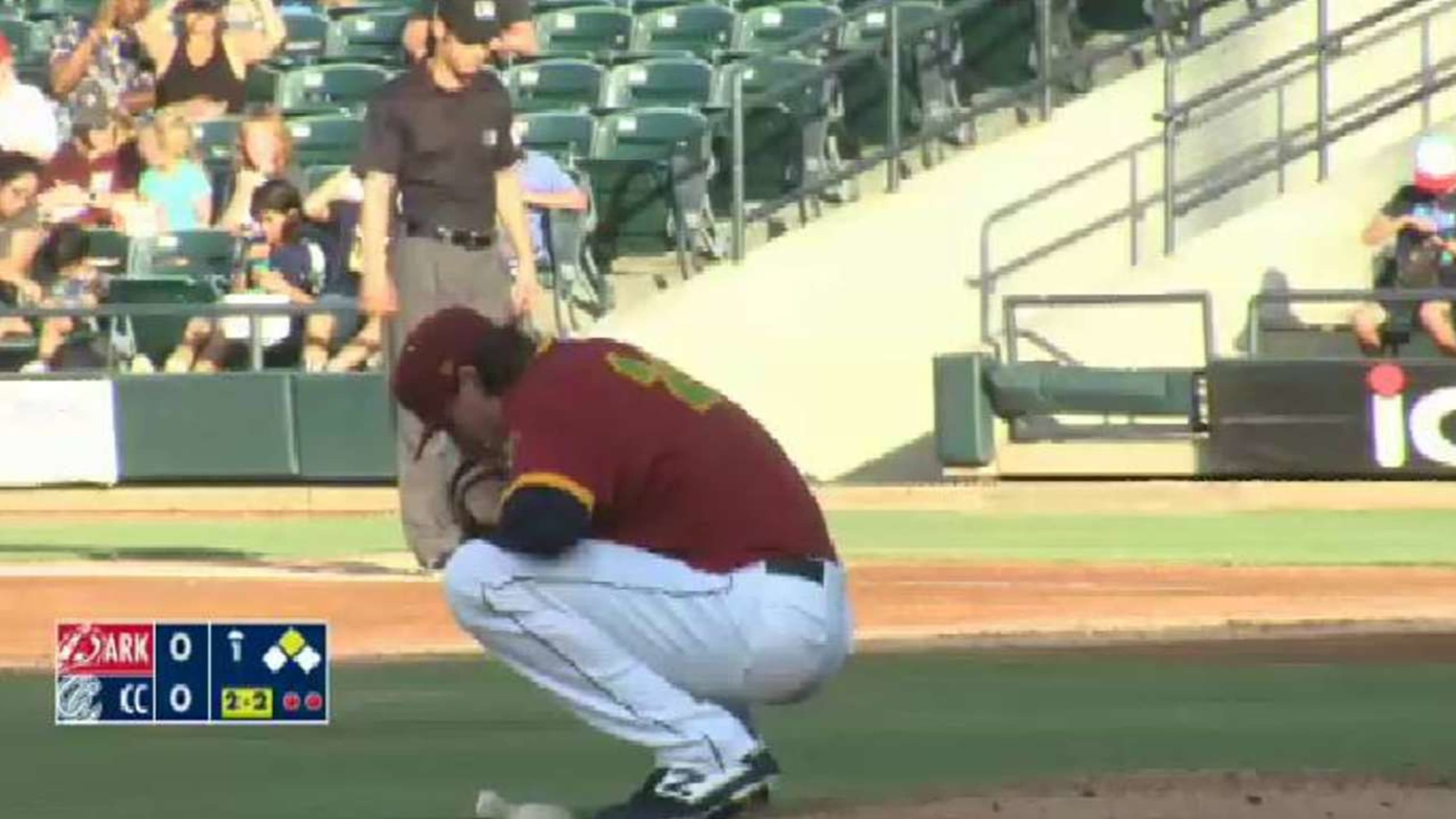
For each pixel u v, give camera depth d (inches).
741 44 3469.5
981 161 3225.9
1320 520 2642.7
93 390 2942.9
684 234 3218.5
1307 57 3129.9
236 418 2908.5
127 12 3361.2
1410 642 1654.8
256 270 2989.7
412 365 947.3
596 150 3270.2
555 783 1135.0
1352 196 3009.4
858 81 3371.1
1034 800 1034.1
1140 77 3260.3
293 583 1988.2
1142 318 3031.5
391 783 1136.8
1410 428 2763.3
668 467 944.9
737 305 3164.4
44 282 3048.7
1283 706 1363.2
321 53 3671.3
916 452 3117.6
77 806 1089.4
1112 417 2891.2
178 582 2005.4
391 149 1870.1
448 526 1996.8
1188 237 3213.6
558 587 947.3
